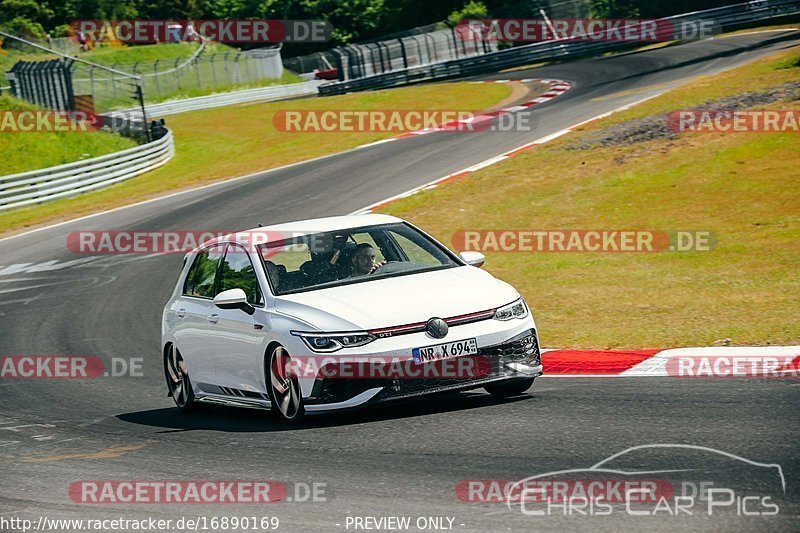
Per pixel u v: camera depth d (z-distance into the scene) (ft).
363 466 71.87
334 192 289.53
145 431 98.68
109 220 300.81
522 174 257.96
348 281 91.76
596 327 129.39
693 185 216.54
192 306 103.65
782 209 190.49
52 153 451.12
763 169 217.56
